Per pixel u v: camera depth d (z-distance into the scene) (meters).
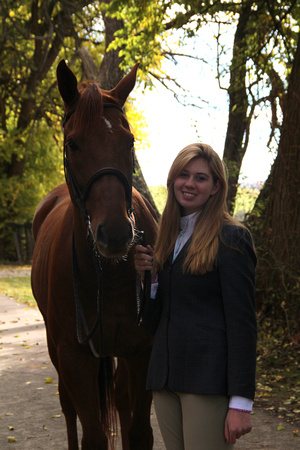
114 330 2.72
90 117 2.31
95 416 2.63
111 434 3.10
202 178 2.02
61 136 21.62
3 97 20.39
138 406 2.81
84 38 18.25
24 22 18.88
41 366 5.80
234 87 8.86
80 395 2.65
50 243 3.24
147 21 9.38
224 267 1.90
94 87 2.38
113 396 3.07
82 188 2.34
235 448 3.43
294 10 8.27
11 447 3.55
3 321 8.62
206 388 1.86
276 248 6.47
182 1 8.28
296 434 3.64
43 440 3.68
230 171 8.28
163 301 2.07
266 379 5.07
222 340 1.90
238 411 1.80
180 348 1.94
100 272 2.51
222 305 1.95
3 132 19.30
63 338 2.74
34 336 7.45
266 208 6.96
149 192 10.47
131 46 9.84
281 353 5.65
